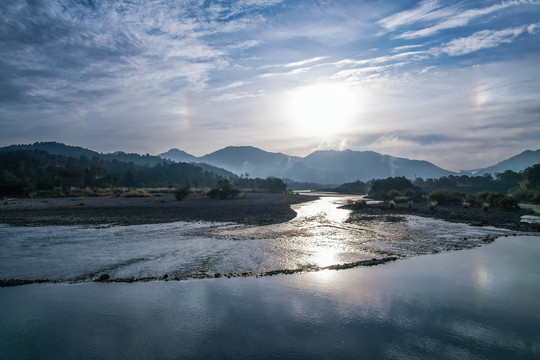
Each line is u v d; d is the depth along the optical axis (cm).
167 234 2441
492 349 841
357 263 1653
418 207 5600
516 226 3103
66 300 1146
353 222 3394
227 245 2041
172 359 788
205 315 1034
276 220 3419
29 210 4341
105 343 861
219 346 850
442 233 2662
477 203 6034
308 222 3334
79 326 955
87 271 1474
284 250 1922
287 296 1200
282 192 15262
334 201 8750
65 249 1905
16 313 1039
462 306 1117
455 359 793
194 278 1391
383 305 1123
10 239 2220
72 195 8219
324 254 1844
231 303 1130
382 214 4372
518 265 1641
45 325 960
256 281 1362
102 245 2023
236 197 8050
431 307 1109
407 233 2641
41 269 1502
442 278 1419
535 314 1052
